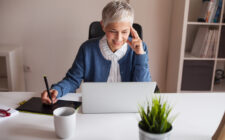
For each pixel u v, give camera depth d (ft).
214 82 8.63
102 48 4.49
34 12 7.96
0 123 3.02
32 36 8.22
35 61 8.50
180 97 4.04
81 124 3.06
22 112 3.35
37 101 3.72
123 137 2.78
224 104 3.81
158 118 2.24
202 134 2.88
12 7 7.89
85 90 3.18
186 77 7.67
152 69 8.74
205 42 7.41
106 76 4.64
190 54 8.09
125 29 3.89
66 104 3.62
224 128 2.54
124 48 4.46
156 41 8.39
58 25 8.11
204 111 3.53
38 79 8.71
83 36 8.25
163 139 2.18
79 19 8.06
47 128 2.93
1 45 8.19
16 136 2.74
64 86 4.08
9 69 7.30
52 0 7.84
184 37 7.26
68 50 8.39
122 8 3.74
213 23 7.22
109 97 3.25
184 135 2.85
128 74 4.65
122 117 3.28
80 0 7.86
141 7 7.97
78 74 4.62
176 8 7.70
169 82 8.52
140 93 3.25
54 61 8.52
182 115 3.37
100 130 2.93
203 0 7.72
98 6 7.95
